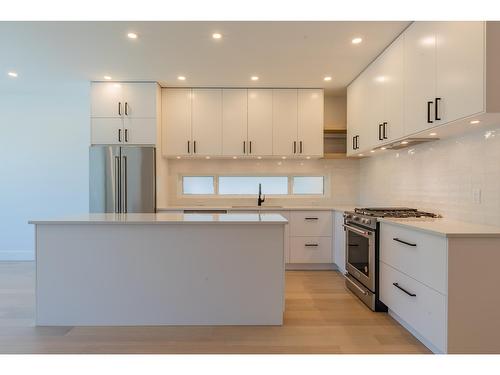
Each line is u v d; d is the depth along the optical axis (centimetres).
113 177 407
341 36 290
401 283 241
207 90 439
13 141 488
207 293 249
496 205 221
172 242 247
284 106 443
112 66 365
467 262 188
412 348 214
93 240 246
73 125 492
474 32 189
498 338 188
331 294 325
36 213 489
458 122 212
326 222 421
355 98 404
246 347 214
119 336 229
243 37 294
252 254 249
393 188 374
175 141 439
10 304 294
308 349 212
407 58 271
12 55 333
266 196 488
